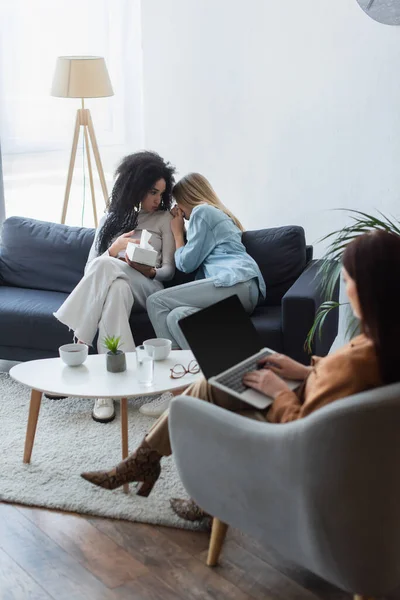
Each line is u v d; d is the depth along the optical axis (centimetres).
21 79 488
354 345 188
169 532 244
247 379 211
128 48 485
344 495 170
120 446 296
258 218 429
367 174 386
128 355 293
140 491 236
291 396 201
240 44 408
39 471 277
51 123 502
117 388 259
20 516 254
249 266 347
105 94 435
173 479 271
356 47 373
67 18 483
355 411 162
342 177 394
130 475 232
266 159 416
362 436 163
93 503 257
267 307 358
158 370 273
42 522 250
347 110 383
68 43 488
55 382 265
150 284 352
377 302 173
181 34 427
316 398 184
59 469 279
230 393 207
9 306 354
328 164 396
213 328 220
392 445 166
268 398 206
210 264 351
